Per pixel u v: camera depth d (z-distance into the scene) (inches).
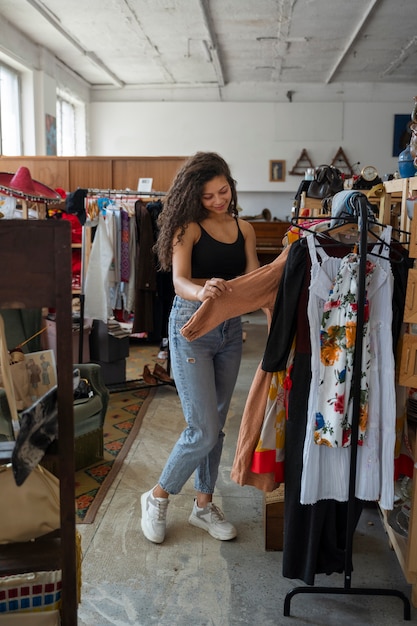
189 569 76.7
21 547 47.6
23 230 38.9
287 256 64.9
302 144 394.3
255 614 68.1
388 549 82.8
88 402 106.0
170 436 126.4
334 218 64.9
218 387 80.8
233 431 131.3
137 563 78.0
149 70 358.3
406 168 79.1
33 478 48.8
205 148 398.6
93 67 349.4
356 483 65.5
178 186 73.9
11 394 46.5
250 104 392.8
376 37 297.7
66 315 40.3
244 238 79.0
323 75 370.9
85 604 69.2
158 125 398.3
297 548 66.6
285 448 67.1
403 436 71.2
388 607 69.8
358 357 61.4
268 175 397.1
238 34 293.4
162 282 175.6
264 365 65.3
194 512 86.9
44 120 312.3
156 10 257.3
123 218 165.5
